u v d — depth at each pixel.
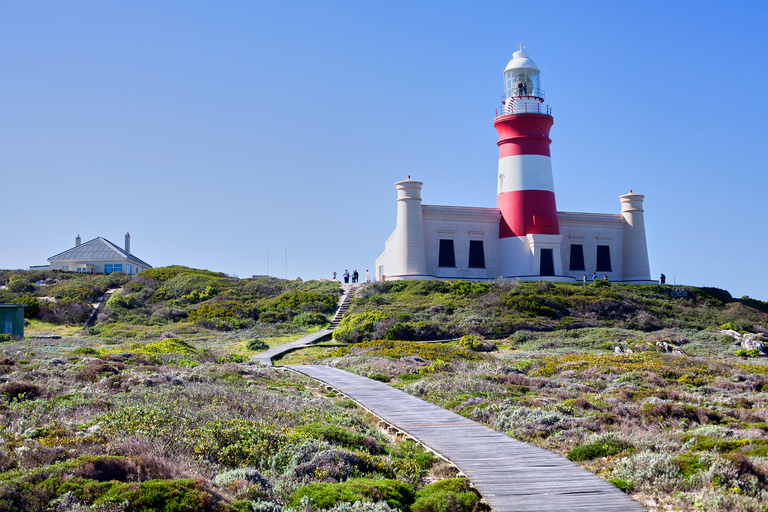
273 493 10.18
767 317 52.81
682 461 11.45
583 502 9.97
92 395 16.34
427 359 29.02
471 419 16.34
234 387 18.50
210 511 8.75
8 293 54.22
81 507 8.45
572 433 14.39
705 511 9.58
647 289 54.72
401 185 55.28
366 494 10.30
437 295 49.59
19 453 10.58
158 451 11.46
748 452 12.10
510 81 57.94
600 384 21.95
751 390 21.88
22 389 16.22
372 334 39.50
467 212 57.12
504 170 57.59
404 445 14.09
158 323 47.44
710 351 37.16
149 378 18.70
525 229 55.78
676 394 19.30
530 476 11.28
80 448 11.15
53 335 41.69
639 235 61.97
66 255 75.75
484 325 41.75
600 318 45.69
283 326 45.25
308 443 12.47
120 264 75.31
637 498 10.47
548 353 34.44
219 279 62.62
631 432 14.46
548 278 55.56
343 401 18.84
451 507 10.12
